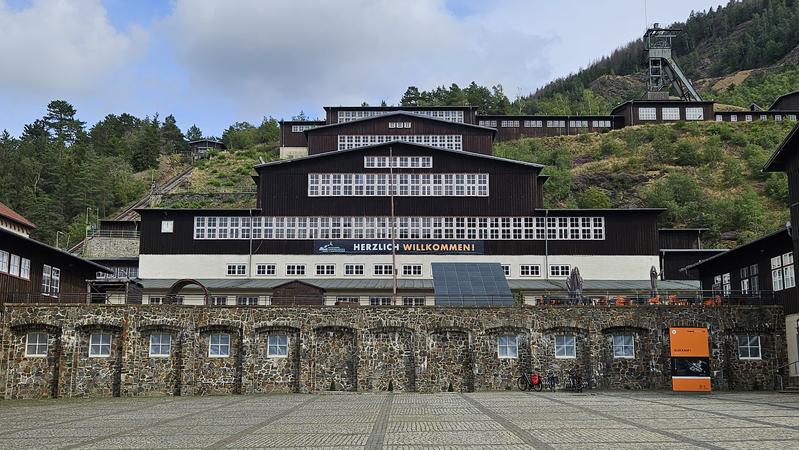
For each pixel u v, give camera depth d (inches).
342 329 1796.3
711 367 1726.1
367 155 2630.4
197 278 2536.9
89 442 906.7
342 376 1782.7
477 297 1964.8
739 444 802.2
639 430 941.2
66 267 2139.5
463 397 1562.5
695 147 5044.3
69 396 1737.2
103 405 1499.8
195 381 1765.5
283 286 2080.5
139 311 1776.6
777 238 1761.8
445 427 1006.4
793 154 1684.3
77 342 1765.5
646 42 6461.6
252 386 1766.7
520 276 2539.4
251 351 1776.6
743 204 3981.3
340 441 878.4
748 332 1743.4
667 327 1756.9
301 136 4763.8
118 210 5497.1
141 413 1300.4
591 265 2529.5
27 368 1759.4
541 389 1739.7
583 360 1764.3
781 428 941.8
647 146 5251.0
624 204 4370.1
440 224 2581.2
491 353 1765.5
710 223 3843.5
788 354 1705.2
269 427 1040.8
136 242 3558.1
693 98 6092.5
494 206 2591.0
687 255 2664.9
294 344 1791.3
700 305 1759.4
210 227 2573.8
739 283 2010.3
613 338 1772.9
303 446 839.7
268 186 2608.3
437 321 1780.3
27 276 1898.4
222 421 1136.2
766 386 1722.4
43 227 4741.6
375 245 2566.4
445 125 3474.4
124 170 6673.2
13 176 5905.5
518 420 1084.5
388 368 1774.1
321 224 2583.7
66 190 5541.3
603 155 5196.9
